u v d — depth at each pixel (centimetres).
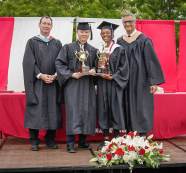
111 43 622
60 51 614
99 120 621
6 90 740
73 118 602
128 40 631
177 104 700
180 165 544
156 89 628
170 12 1316
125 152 530
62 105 666
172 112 700
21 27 746
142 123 623
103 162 531
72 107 604
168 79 766
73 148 609
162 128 700
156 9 1307
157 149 553
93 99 619
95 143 681
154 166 534
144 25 762
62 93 627
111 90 615
